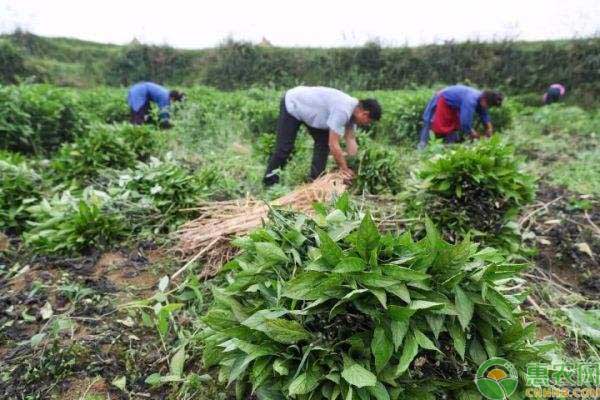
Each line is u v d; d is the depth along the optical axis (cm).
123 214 332
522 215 387
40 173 436
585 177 499
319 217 198
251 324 158
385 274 155
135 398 195
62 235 307
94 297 255
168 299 256
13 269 292
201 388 194
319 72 1794
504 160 291
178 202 345
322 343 156
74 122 671
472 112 608
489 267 158
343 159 394
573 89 1423
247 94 1266
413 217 304
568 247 335
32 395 193
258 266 189
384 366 154
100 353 216
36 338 213
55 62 1753
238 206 328
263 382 165
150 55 1908
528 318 256
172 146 611
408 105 793
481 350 163
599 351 234
